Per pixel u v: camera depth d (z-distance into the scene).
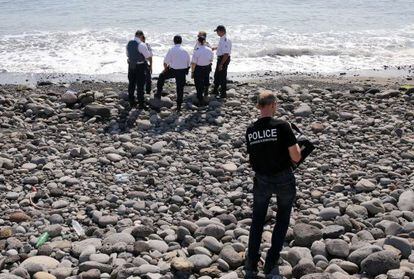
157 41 24.66
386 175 9.41
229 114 13.47
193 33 26.53
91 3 34.94
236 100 14.49
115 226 7.72
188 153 10.80
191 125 12.59
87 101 13.91
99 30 27.11
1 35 25.97
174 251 6.73
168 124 12.70
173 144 11.34
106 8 33.31
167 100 14.01
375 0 36.41
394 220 7.51
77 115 13.16
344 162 10.20
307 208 8.21
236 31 27.20
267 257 6.14
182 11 32.28
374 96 15.15
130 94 13.76
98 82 18.25
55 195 8.75
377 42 25.72
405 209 8.01
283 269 6.21
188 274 6.20
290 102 14.48
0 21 29.47
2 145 11.12
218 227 7.18
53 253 6.77
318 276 5.69
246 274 6.14
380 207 7.96
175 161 10.34
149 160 10.38
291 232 7.04
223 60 14.34
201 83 13.90
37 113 13.47
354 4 35.16
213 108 13.88
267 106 5.80
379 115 13.29
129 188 9.08
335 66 21.77
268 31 27.34
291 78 19.25
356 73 20.61
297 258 6.39
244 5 34.38
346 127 12.31
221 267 6.34
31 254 6.75
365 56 23.39
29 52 23.00
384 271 6.00
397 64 22.14
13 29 27.41
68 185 9.16
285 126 5.71
